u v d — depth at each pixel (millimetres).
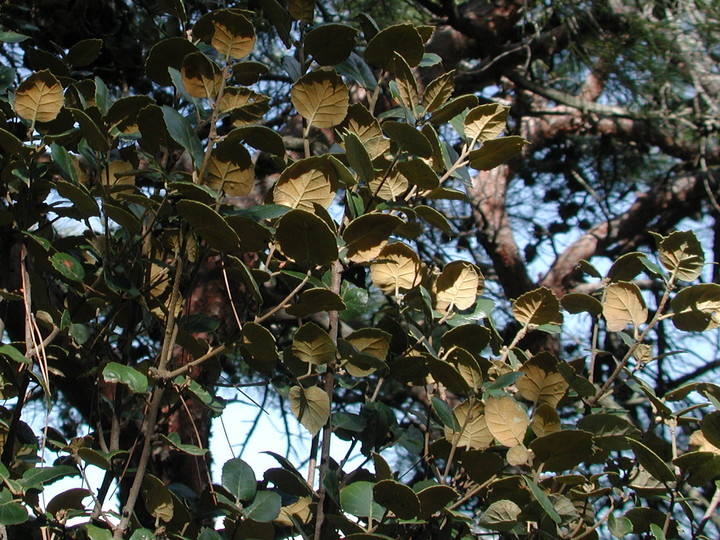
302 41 1107
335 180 1027
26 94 1023
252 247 980
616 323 1152
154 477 982
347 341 1041
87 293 1063
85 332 1029
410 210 1052
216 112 1005
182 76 1027
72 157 1066
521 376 1076
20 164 1020
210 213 935
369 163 1000
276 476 1039
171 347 988
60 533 963
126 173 1031
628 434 1067
